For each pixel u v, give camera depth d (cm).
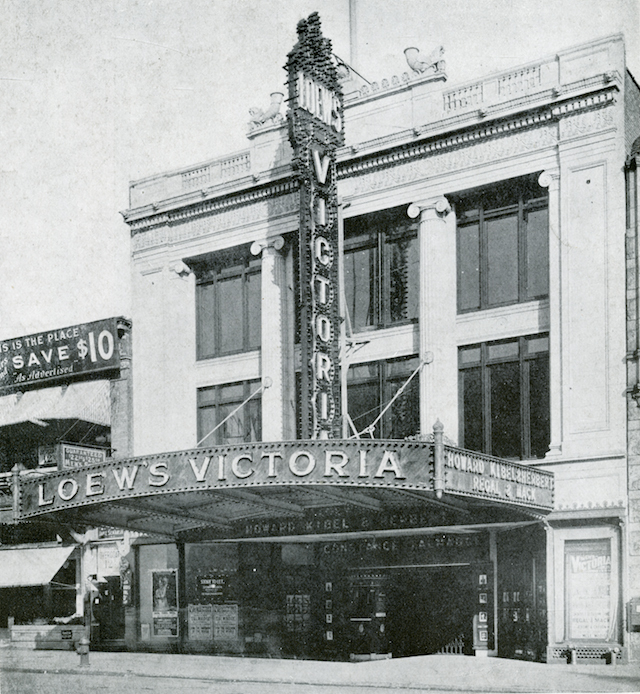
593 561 2230
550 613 2250
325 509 2545
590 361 2300
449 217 2642
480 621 2433
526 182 2514
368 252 2819
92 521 2494
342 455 1988
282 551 2856
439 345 2572
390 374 2716
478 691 1777
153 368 3253
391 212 2742
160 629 3045
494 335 2523
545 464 2333
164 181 3325
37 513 2280
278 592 2836
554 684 1836
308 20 2641
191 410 3195
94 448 3222
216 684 2056
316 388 2456
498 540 2444
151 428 3225
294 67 2591
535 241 2500
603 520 2214
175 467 2112
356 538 2684
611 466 2238
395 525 2417
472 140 2566
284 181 2989
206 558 2991
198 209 3206
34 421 3484
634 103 2508
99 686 2106
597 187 2339
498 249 2562
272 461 2022
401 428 2667
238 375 3105
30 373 3547
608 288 2295
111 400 3372
